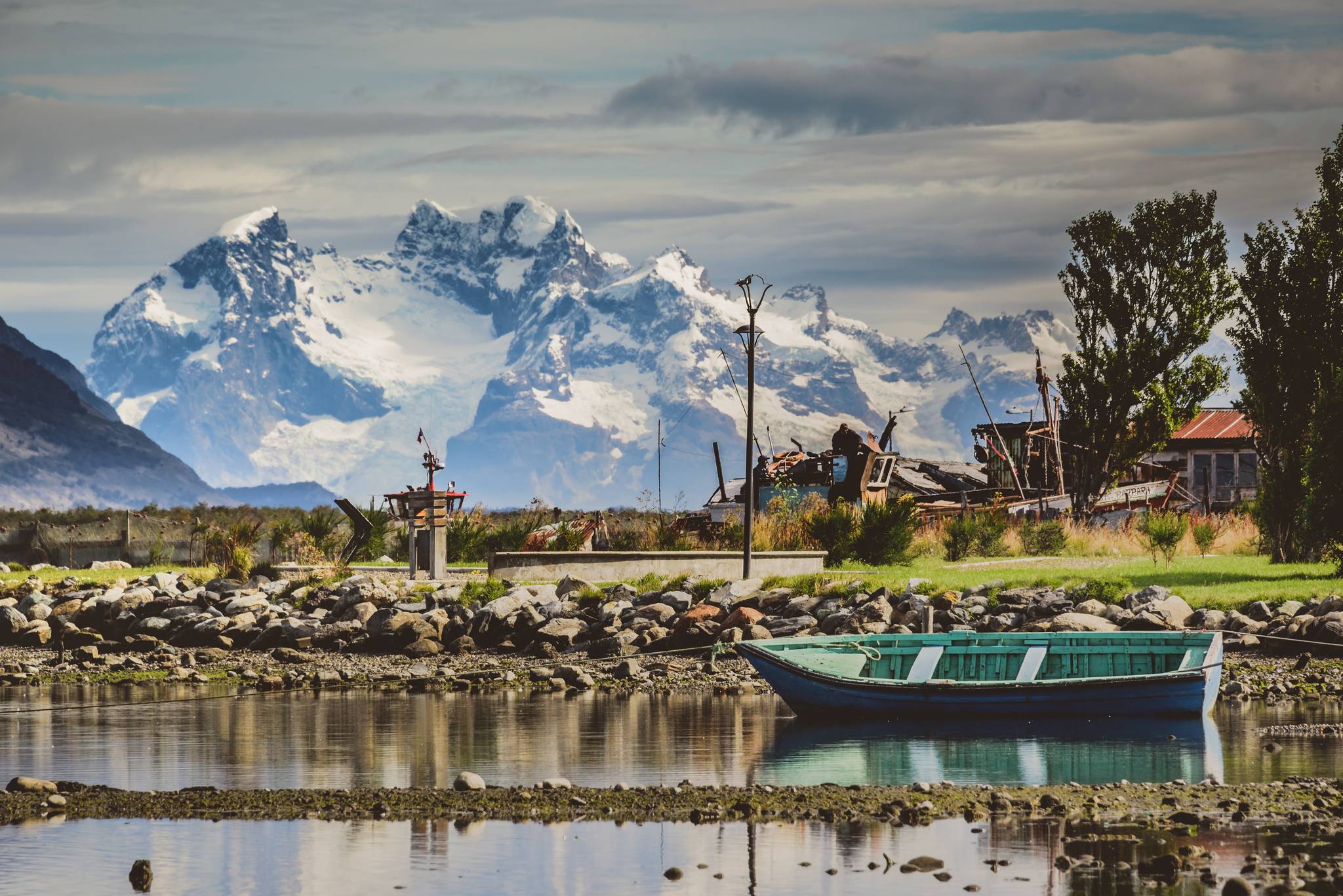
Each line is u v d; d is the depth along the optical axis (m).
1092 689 78.94
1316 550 136.00
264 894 46.38
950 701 79.81
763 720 82.00
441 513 143.00
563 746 72.94
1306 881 45.25
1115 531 175.62
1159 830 52.47
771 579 125.62
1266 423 139.00
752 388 129.88
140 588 140.50
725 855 50.31
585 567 136.00
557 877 47.88
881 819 55.06
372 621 123.19
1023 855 49.47
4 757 70.88
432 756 70.06
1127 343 189.88
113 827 55.19
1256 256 138.88
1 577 163.25
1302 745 70.81
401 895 46.25
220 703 92.56
